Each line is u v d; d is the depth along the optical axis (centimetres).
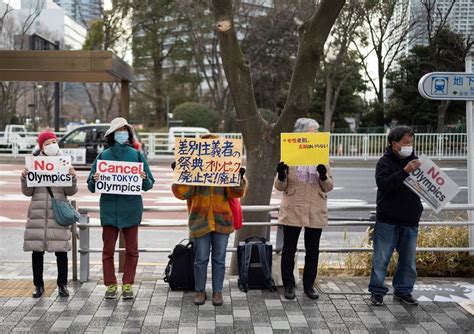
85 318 543
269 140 694
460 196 1586
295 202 591
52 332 507
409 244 582
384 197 576
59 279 612
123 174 582
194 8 3347
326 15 653
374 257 587
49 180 584
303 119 598
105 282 601
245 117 688
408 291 592
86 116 6206
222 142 568
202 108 3828
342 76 3591
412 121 3453
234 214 596
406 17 2881
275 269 645
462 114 3384
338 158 2742
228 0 661
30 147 2838
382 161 573
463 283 676
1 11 3197
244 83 677
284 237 607
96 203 1450
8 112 4294
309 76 671
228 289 641
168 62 3944
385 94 3788
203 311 565
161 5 3522
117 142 592
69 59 674
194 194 584
